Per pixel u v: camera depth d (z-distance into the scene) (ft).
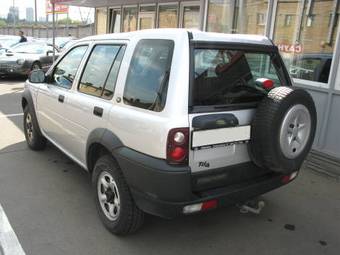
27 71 46.37
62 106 14.08
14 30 157.69
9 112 27.25
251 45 10.86
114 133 10.62
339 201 14.23
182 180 9.04
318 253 10.92
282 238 11.60
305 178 16.29
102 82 11.77
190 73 9.26
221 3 25.96
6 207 12.92
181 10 34.94
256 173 10.80
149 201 9.51
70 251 10.57
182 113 9.04
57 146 15.70
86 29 106.83
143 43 10.46
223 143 9.71
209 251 10.80
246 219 12.63
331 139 18.22
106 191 11.38
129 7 43.01
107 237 11.27
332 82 17.93
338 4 18.16
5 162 17.12
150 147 9.33
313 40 19.67
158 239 11.27
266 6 22.65
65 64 14.82
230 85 10.17
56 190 14.33
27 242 10.93
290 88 10.17
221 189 9.91
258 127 9.89
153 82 9.70
